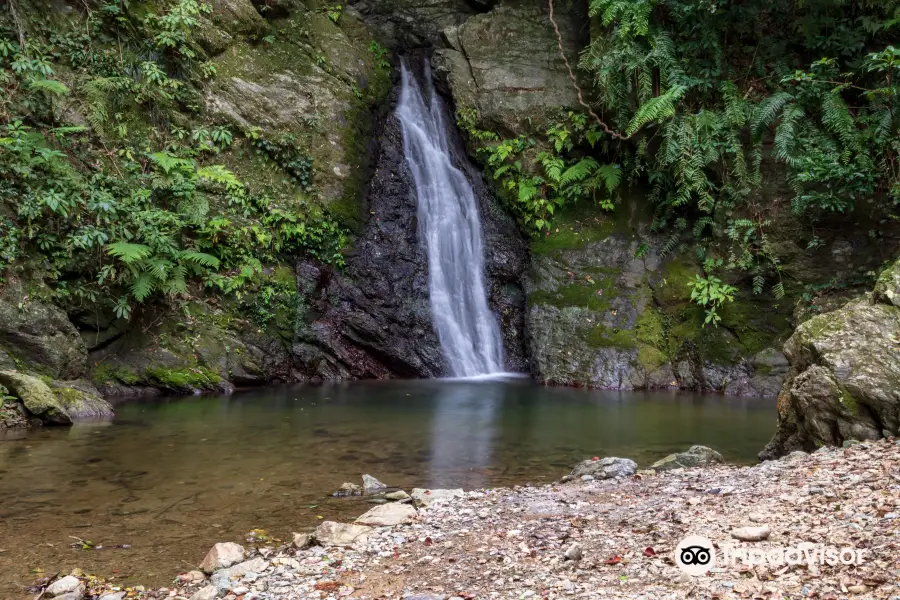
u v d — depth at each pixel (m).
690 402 10.94
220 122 13.52
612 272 13.77
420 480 6.14
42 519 4.97
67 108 11.51
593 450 7.38
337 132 14.99
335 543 4.27
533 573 3.53
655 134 12.98
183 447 7.38
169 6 13.23
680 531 3.93
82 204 10.95
